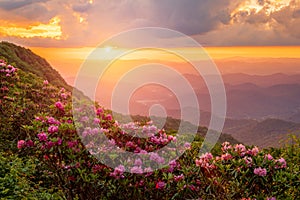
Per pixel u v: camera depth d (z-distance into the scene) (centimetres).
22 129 707
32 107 795
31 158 614
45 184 576
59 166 510
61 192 521
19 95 846
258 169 492
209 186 496
